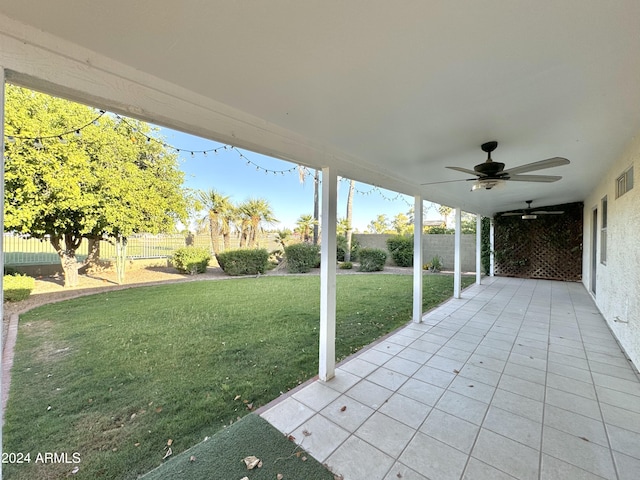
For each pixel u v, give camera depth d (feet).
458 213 19.30
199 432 6.25
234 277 29.09
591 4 3.43
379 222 68.39
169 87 5.16
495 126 7.27
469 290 21.97
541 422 6.53
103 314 14.94
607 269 13.35
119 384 8.09
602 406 7.09
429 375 8.72
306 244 34.65
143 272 30.37
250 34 3.92
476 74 4.96
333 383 8.27
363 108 6.25
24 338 11.48
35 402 7.25
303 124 7.12
